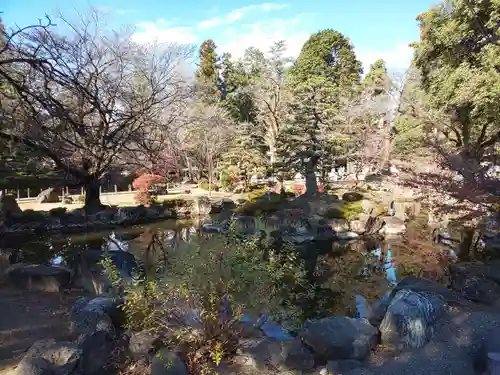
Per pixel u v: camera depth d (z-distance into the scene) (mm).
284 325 4727
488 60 9320
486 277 5434
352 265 8391
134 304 3943
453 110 12133
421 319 4145
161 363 3432
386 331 4266
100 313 4172
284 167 15648
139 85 9656
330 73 29156
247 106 25219
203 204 14672
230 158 18891
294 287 6043
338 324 4301
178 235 11094
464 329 4156
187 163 19297
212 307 3689
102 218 12391
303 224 10984
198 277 4055
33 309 4883
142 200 15242
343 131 20750
